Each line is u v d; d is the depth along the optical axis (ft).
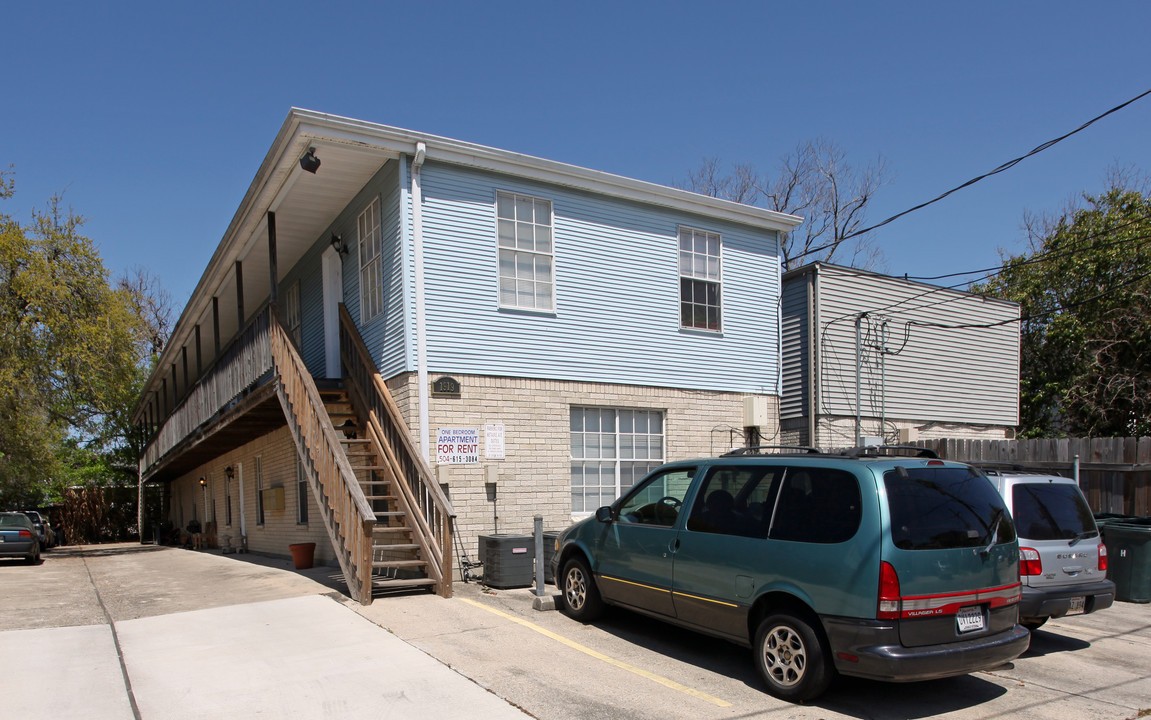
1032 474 24.57
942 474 18.62
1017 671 21.27
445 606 27.22
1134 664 22.08
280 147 33.99
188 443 62.54
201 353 74.74
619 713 16.99
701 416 42.57
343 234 41.42
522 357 36.63
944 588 17.15
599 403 38.86
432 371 34.06
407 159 34.47
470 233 35.68
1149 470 37.32
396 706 17.21
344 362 41.01
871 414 48.47
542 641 22.76
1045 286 76.64
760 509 19.75
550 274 38.11
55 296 72.95
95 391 75.51
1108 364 69.15
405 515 32.55
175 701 17.52
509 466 35.68
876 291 49.65
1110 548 31.60
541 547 28.37
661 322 41.50
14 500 114.11
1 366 70.13
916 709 17.79
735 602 19.54
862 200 107.24
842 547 17.35
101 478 132.67
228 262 49.88
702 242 43.78
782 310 48.91
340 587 31.48
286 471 50.55
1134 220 65.67
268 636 23.08
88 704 17.33
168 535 99.14
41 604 30.99
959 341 53.83
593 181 39.14
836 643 17.07
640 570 22.85
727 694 18.43
